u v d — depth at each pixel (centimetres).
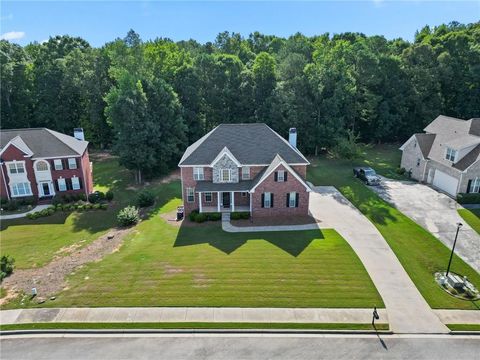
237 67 6694
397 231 3309
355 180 4900
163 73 6344
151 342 2042
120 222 3812
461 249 2988
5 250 3322
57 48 8350
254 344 2014
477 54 6819
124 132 5100
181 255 2959
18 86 6925
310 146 6194
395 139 7331
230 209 3859
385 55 6925
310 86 6091
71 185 4662
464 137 4266
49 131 4684
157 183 5350
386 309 2264
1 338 2097
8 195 4419
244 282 2542
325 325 2131
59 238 3575
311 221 3550
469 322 2164
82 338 2084
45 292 2520
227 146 3838
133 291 2480
